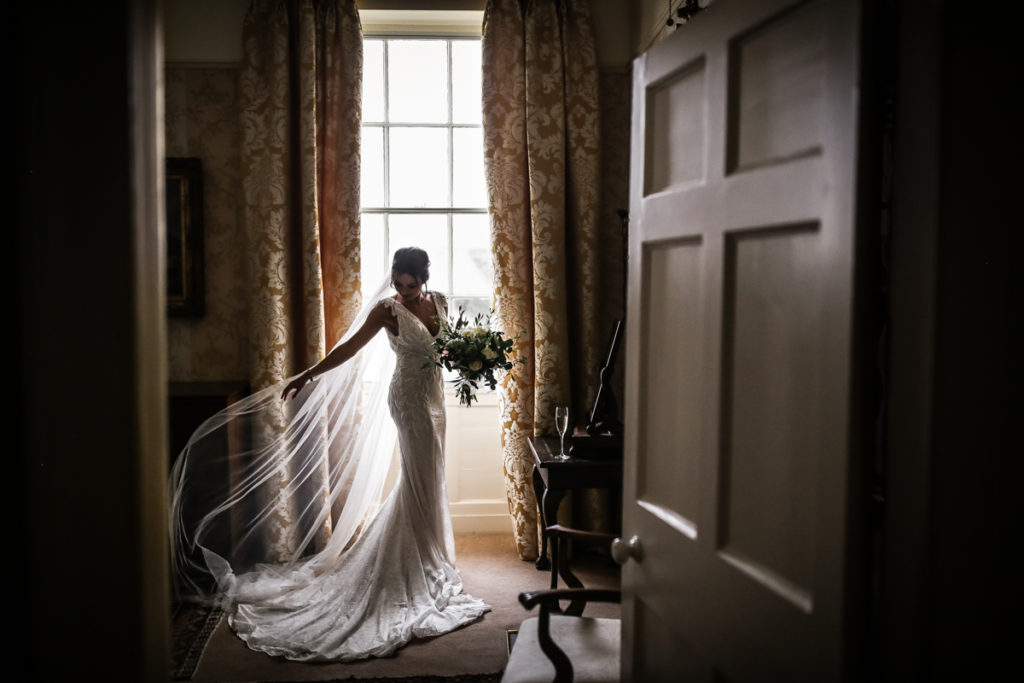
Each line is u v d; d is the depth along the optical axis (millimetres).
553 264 4164
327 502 4008
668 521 1618
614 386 4301
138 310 1302
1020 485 1105
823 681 1178
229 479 3811
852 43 1108
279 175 4129
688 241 1562
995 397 1097
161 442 1385
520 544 4207
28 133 1256
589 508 4301
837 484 1153
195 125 4262
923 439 1097
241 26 4230
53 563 1295
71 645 1305
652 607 1692
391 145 4539
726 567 1417
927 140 1077
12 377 1268
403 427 3588
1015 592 1114
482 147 4293
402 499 3545
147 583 1334
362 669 2924
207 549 3746
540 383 4176
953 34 1062
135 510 1307
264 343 4141
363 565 3514
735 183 1384
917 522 1107
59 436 1288
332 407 4039
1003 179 1081
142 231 1316
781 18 1283
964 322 1084
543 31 4195
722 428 1438
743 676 1370
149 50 1344
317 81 4191
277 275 4145
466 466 4605
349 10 4176
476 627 3309
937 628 1106
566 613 2398
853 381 1119
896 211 1137
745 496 1386
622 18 4340
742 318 1392
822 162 1172
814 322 1203
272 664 2973
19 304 1268
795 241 1248
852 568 1134
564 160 4215
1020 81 1079
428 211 4547
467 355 3580
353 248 4227
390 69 4512
